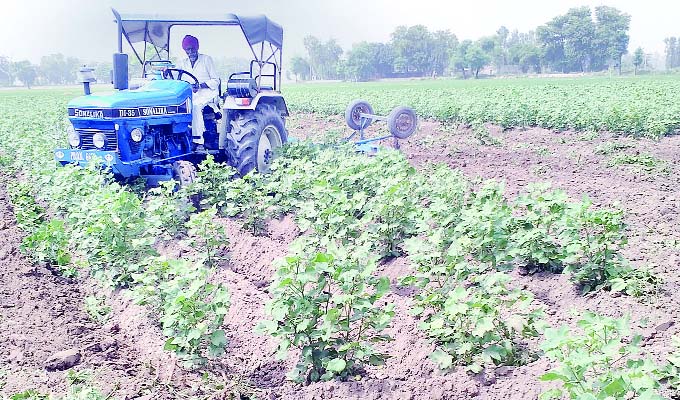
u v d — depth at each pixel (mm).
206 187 9781
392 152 10773
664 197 10484
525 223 7141
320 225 7992
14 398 4941
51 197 9805
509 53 137875
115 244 7359
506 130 20734
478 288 5969
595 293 6633
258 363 5887
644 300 6340
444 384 5070
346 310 6055
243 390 5379
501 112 21453
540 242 7203
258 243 8672
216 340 5461
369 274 5234
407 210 8070
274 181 10656
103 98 9836
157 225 7652
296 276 5098
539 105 22250
